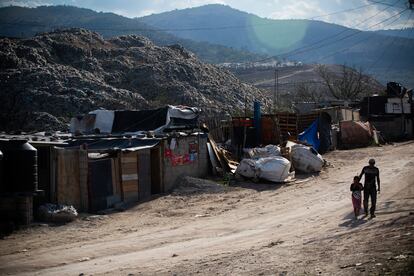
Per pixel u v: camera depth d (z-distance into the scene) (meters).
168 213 20.05
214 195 23.83
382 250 10.38
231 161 30.73
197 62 105.94
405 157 34.00
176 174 26.33
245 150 31.97
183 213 19.94
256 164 27.06
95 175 20.62
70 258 12.82
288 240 13.16
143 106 69.56
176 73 90.81
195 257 11.99
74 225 17.64
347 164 33.34
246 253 11.83
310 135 39.38
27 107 62.88
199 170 28.61
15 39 92.81
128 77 86.44
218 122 38.44
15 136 23.98
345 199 20.38
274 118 37.56
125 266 11.53
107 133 34.97
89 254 13.25
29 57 80.06
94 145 25.55
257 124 37.50
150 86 82.81
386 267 8.95
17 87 67.75
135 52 98.69
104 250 13.71
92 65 86.06
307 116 42.25
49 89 67.81
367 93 84.06
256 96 99.88
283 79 190.62
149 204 22.06
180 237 15.27
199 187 25.23
